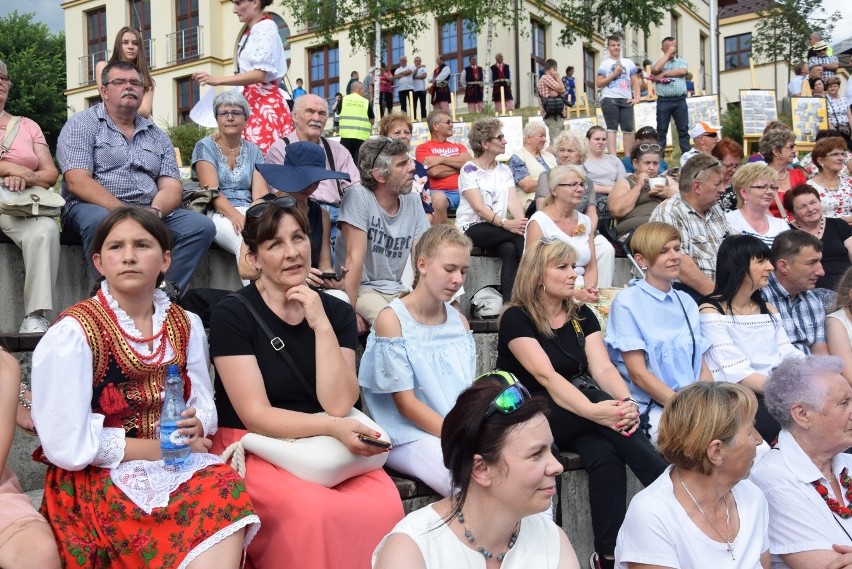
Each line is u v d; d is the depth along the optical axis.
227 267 5.10
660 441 3.04
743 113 14.55
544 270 4.04
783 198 7.00
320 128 5.52
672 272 4.49
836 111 13.00
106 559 2.61
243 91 6.45
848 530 3.29
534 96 24.78
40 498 3.30
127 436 2.84
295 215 3.21
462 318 4.04
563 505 3.87
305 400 3.21
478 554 2.21
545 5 24.58
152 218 2.93
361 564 2.91
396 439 3.65
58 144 4.52
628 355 4.39
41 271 4.05
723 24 33.22
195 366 3.05
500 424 2.15
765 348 4.66
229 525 2.57
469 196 6.36
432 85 20.48
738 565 2.97
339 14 22.80
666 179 7.75
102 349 2.78
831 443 3.29
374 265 4.79
